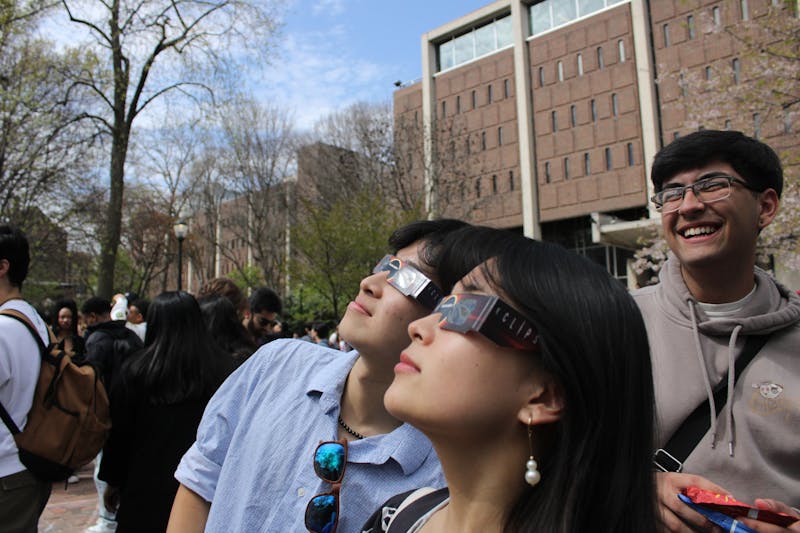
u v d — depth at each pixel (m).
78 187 13.02
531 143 35.22
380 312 1.24
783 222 8.02
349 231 18.14
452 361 0.81
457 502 0.86
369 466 1.25
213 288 4.00
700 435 1.51
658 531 0.83
